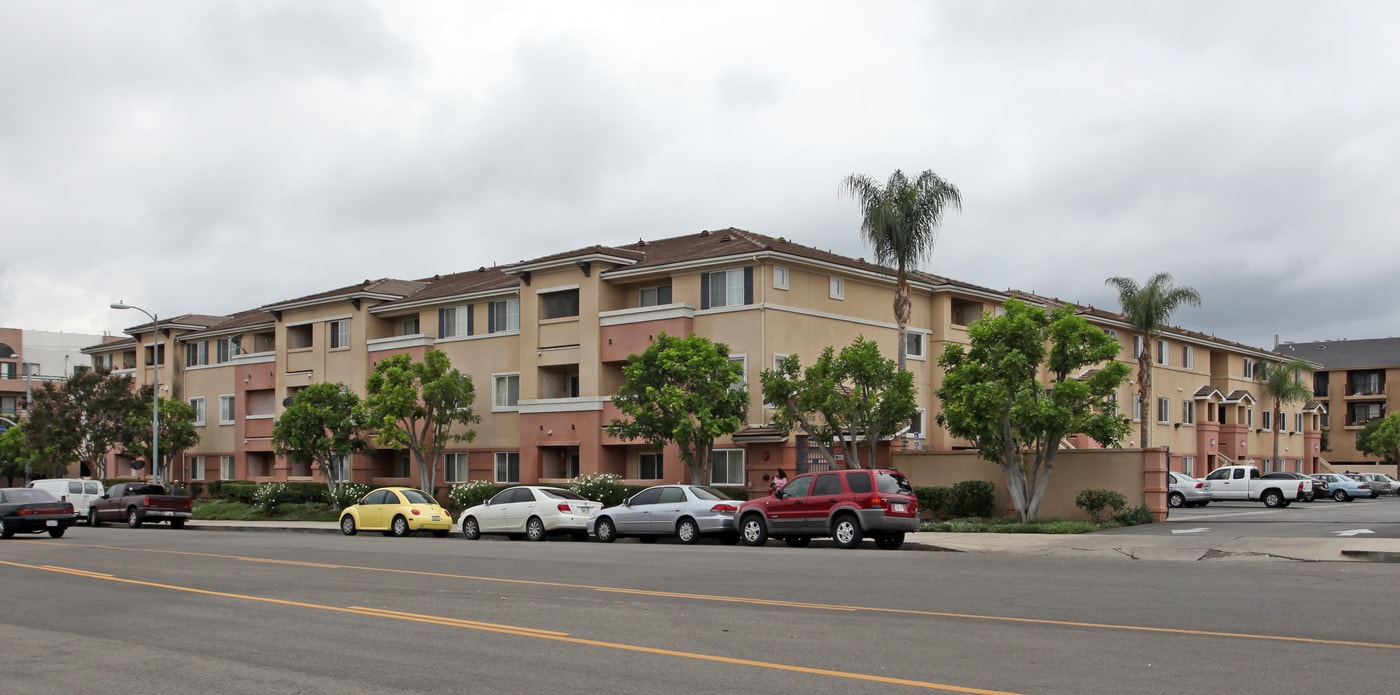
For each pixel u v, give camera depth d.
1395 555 20.33
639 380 36.78
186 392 65.75
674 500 29.52
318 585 17.64
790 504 26.77
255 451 59.34
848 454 34.28
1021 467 32.59
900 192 36.50
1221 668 9.66
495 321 48.34
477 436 48.47
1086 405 30.91
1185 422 64.12
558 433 43.88
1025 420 29.89
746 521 27.56
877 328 44.72
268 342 61.31
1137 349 60.41
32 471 71.12
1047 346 35.31
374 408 45.50
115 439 59.59
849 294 43.56
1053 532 28.17
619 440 41.69
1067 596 14.77
